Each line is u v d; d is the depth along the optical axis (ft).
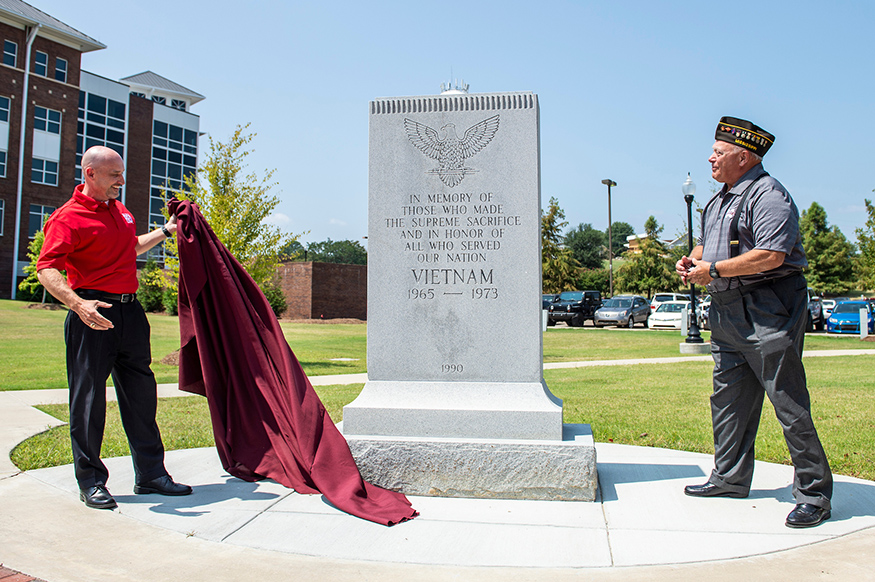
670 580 9.61
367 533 11.72
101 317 12.34
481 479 13.88
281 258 57.31
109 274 13.38
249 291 15.52
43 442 19.12
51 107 133.69
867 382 35.45
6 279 127.03
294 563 10.36
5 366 42.14
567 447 13.60
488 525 12.13
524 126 15.07
